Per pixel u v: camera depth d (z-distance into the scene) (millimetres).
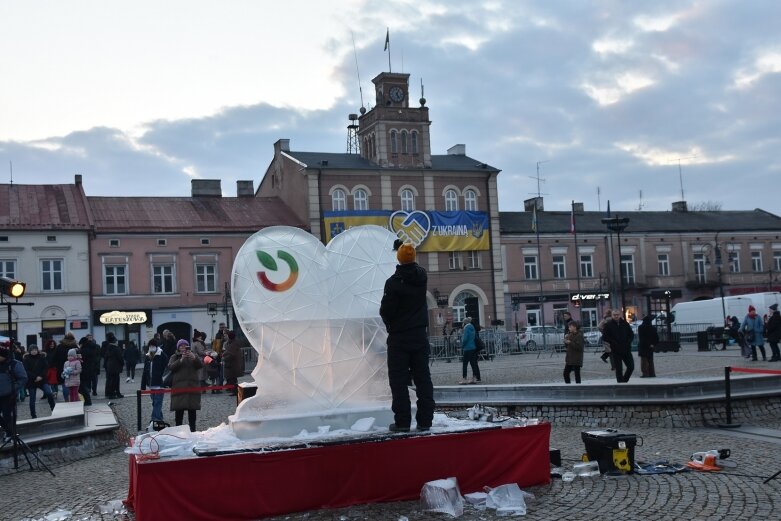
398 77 55312
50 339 24578
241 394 13953
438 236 54531
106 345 25188
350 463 9219
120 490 11320
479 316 55719
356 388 10758
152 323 48750
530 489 9930
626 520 8367
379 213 53156
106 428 15891
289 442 9445
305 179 52375
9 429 13836
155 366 18109
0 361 14156
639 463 11023
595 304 61125
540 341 43062
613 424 15516
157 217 50688
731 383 15469
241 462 8773
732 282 65625
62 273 46969
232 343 25016
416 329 10008
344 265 10977
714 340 39094
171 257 49531
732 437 13445
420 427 10008
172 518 8477
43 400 25234
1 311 45438
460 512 8984
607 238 62469
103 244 48094
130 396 25750
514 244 59344
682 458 11641
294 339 10531
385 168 53969
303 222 52844
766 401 15719
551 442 13852
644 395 15398
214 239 50531
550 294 59844
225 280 50625
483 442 9797
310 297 10648
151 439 9266
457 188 56000
